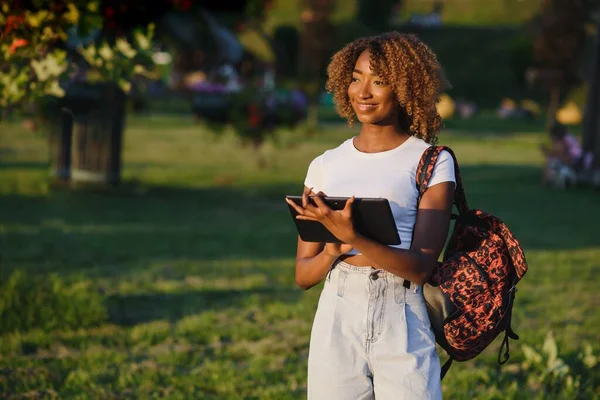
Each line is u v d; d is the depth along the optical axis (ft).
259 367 21.80
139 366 21.71
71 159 60.34
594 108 73.97
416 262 10.50
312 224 10.49
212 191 63.26
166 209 52.80
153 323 25.66
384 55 10.96
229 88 67.87
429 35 276.82
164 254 37.78
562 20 116.26
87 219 47.47
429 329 10.96
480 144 124.36
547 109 214.48
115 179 59.72
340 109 11.87
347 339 10.87
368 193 10.89
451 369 21.88
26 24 19.40
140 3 24.62
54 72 19.72
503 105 205.05
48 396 19.31
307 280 11.37
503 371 21.89
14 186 59.21
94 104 56.49
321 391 10.95
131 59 21.26
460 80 242.37
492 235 11.21
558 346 23.47
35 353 22.74
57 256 36.24
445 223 10.78
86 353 22.71
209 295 29.89
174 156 89.10
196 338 24.29
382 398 10.83
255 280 32.45
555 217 54.19
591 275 34.88
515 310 28.48
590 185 71.87
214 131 68.74
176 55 64.75
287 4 286.25
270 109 65.87
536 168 91.15
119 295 29.35
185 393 19.62
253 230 46.06
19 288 26.58
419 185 10.87
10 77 19.84
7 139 97.14
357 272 10.91
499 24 291.38
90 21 19.93
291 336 24.75
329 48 135.74
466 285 11.03
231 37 65.41
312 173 11.58
